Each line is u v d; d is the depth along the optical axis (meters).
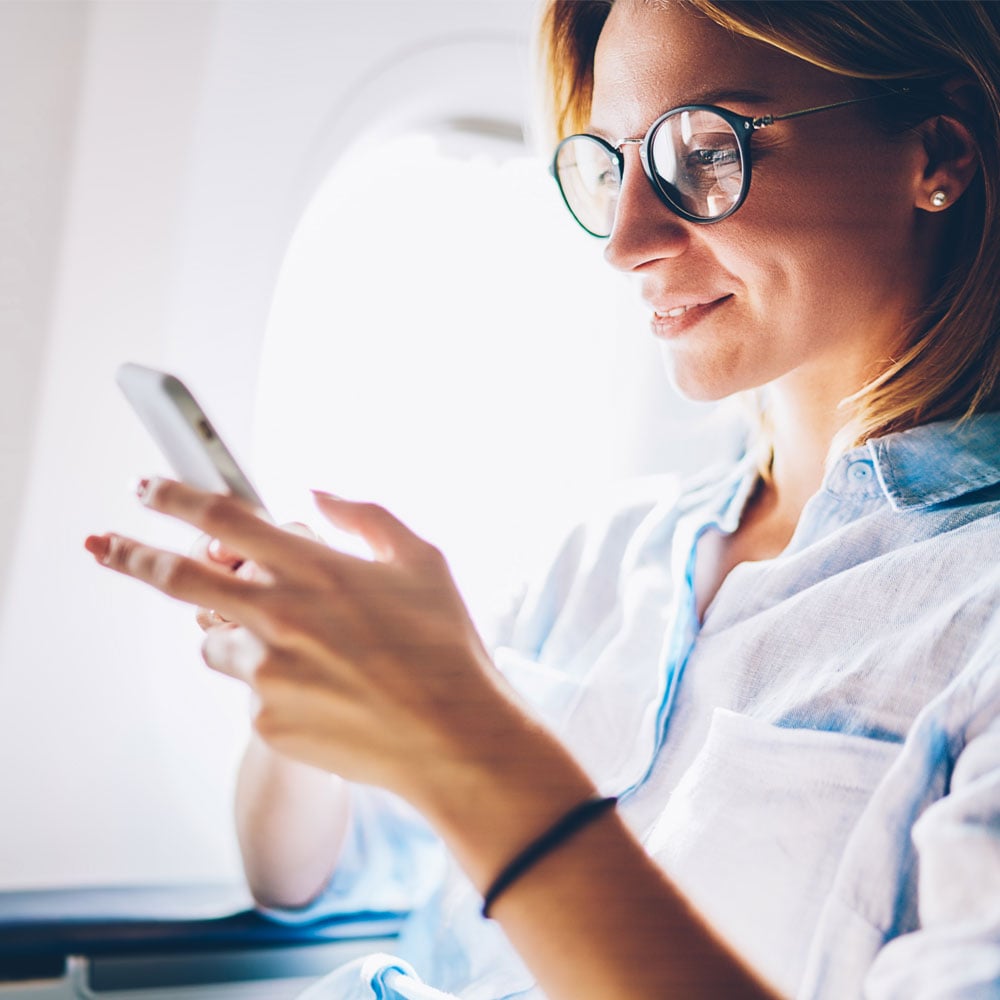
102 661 1.36
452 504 1.53
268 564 0.60
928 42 0.77
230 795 1.42
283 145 1.34
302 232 1.37
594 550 1.11
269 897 1.13
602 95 0.86
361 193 1.42
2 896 1.30
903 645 0.78
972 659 0.72
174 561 0.60
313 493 0.65
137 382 0.73
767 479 1.00
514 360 1.54
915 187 0.81
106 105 1.27
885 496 0.87
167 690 1.39
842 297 0.81
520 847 0.58
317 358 1.42
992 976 0.55
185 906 1.29
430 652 0.59
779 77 0.77
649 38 0.81
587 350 1.56
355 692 0.58
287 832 1.09
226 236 1.33
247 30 1.31
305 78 1.33
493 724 0.59
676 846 0.80
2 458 1.29
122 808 1.38
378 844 1.15
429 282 1.48
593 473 1.57
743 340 0.82
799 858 0.75
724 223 0.78
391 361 1.47
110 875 1.38
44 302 1.28
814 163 0.77
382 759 0.59
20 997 1.16
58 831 1.36
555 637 1.09
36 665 1.34
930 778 0.69
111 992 1.19
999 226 0.81
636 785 0.88
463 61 1.38
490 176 1.46
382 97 1.36
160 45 1.28
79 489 1.32
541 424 1.56
